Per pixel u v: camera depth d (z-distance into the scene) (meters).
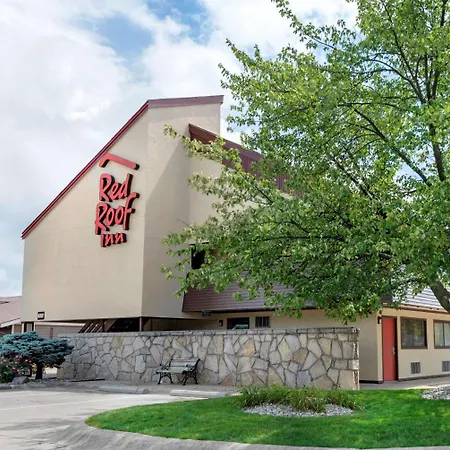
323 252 9.80
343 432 7.75
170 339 17.81
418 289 12.56
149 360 18.27
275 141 11.07
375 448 6.97
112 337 19.50
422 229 8.15
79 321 24.28
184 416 9.25
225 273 10.55
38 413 12.00
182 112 21.75
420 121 9.60
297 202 9.87
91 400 14.11
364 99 10.74
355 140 11.15
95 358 19.83
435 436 7.41
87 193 22.48
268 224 10.05
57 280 23.17
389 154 11.06
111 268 20.98
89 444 8.45
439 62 10.33
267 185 11.27
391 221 8.77
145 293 19.89
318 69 10.81
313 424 8.30
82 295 21.92
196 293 21.27
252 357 15.65
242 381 15.75
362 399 10.94
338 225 9.77
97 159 22.19
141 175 20.56
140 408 10.36
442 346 22.19
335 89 10.07
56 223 23.66
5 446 8.59
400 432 7.68
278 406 10.00
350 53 10.65
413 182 11.66
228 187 12.01
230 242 10.67
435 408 9.45
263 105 11.15
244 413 9.46
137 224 20.38
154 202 20.48
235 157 11.76
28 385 17.98
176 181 21.25
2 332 33.41
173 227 20.94
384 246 9.09
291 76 11.16
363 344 18.05
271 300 11.27
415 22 10.14
